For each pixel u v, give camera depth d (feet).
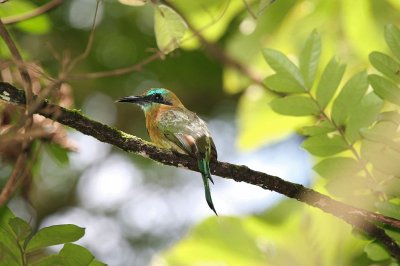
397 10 38.17
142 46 62.49
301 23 40.16
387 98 28.32
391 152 28.63
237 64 41.16
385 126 28.78
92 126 28.48
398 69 28.19
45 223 63.67
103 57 62.64
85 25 61.05
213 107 70.18
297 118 39.42
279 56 29.58
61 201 64.44
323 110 29.60
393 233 28.68
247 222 32.07
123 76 64.13
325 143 29.84
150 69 64.44
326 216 31.63
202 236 31.89
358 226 28.99
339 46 40.42
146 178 66.64
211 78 66.33
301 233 31.55
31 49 57.93
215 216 32.09
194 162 31.94
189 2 36.63
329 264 31.27
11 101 28.04
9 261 25.82
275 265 31.27
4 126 31.78
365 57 39.11
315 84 39.96
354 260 34.47
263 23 39.88
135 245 64.80
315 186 34.27
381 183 29.68
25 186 36.78
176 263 32.07
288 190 29.19
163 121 35.99
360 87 29.07
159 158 30.83
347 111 29.30
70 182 64.39
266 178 29.45
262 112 39.81
